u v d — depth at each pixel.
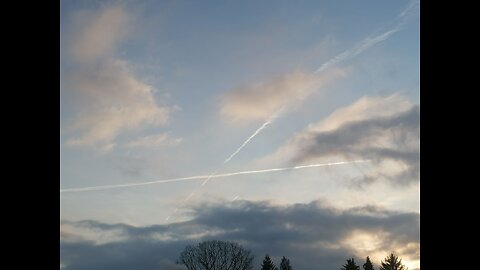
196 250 61.12
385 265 56.00
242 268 64.44
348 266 61.78
